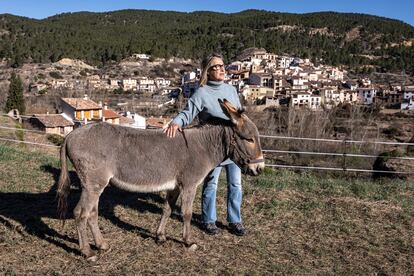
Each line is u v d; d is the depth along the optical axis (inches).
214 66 208.4
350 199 298.7
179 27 6742.1
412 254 217.3
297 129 657.0
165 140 192.2
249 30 5890.8
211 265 196.4
